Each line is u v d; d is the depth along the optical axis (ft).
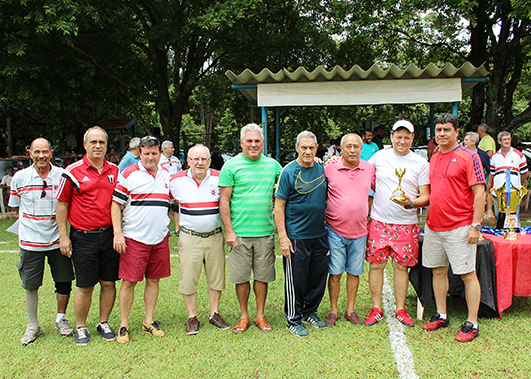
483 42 37.76
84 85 35.32
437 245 11.46
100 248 11.07
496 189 13.67
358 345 10.84
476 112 38.58
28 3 26.07
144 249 11.32
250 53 38.70
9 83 32.58
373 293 12.34
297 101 23.65
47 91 34.45
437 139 11.22
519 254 12.03
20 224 11.25
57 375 9.70
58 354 10.67
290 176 11.29
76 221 10.87
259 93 23.80
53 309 13.74
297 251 11.46
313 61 41.70
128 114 73.97
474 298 11.09
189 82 38.58
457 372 9.45
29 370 9.93
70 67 32.96
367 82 23.11
